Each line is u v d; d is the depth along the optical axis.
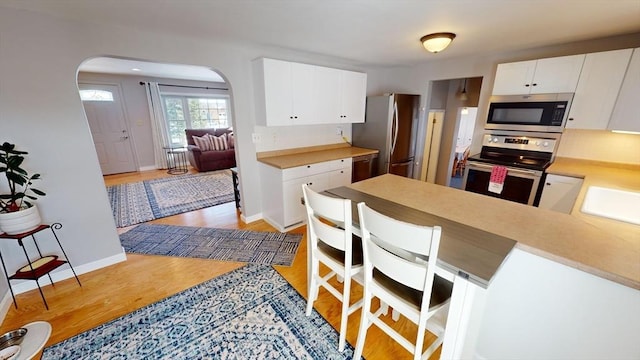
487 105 3.26
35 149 1.88
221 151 6.18
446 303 1.19
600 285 0.97
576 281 1.02
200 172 6.02
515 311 1.22
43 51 1.80
